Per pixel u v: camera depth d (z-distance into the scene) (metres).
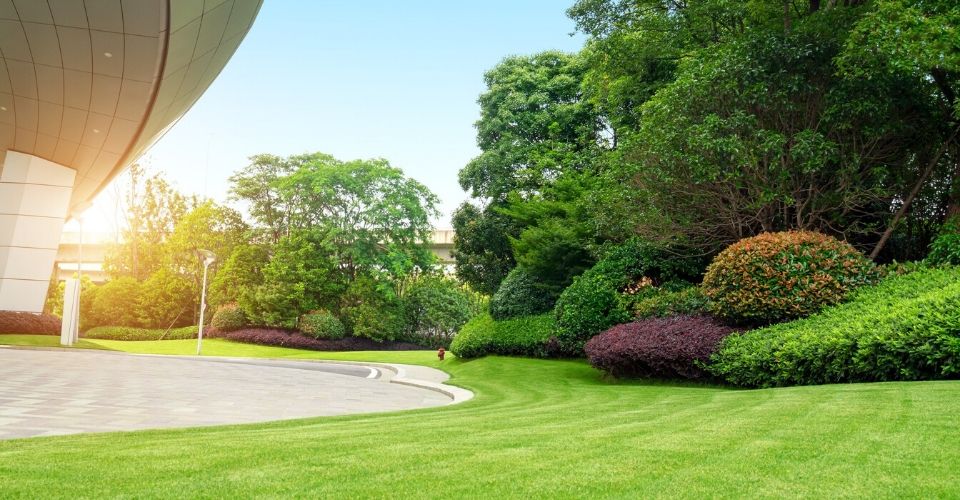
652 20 19.08
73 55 21.09
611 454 4.06
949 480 3.14
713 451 4.10
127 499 3.05
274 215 46.31
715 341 11.77
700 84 13.64
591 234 20.31
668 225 14.59
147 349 36.91
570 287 17.59
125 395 10.41
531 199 26.22
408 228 43.50
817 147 12.44
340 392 12.79
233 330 43.91
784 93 12.98
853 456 3.77
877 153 13.48
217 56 23.50
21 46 20.89
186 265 49.19
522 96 31.02
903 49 10.57
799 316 11.32
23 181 27.12
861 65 12.43
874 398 6.52
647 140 14.17
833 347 9.35
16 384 11.43
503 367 18.27
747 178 13.38
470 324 23.59
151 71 21.50
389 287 43.69
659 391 10.81
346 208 43.53
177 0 18.03
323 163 44.44
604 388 12.16
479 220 30.56
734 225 14.15
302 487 3.26
